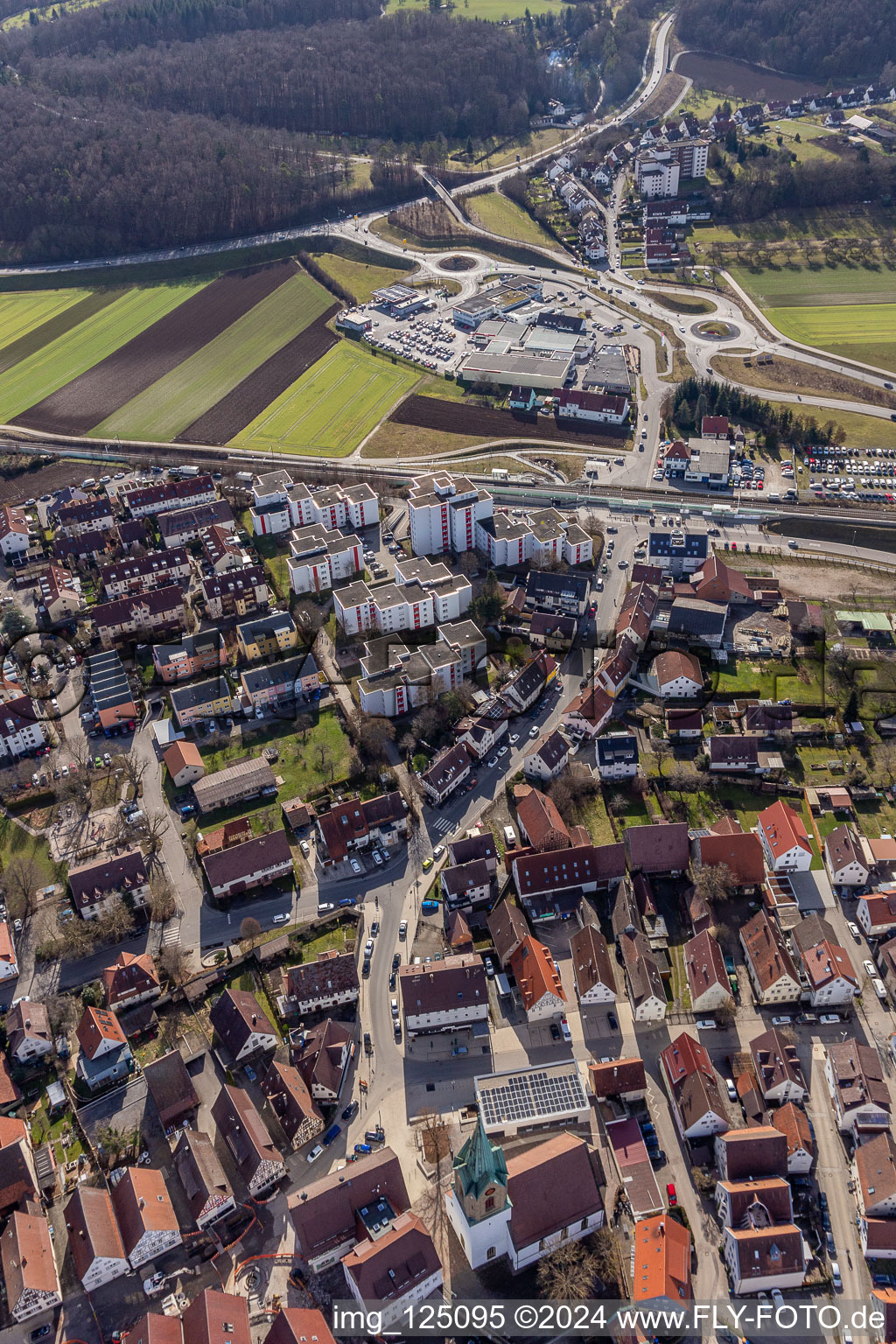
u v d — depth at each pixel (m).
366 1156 173.12
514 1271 160.25
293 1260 163.50
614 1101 182.88
